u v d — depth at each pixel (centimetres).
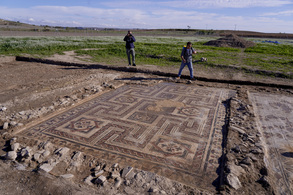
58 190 232
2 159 298
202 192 239
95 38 2681
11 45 1497
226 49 1814
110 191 237
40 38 2306
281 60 1218
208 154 319
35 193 231
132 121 425
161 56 1255
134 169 276
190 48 747
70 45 1694
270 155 317
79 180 259
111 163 290
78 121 422
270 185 249
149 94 607
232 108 491
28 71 888
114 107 500
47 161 289
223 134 379
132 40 936
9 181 247
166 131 386
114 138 359
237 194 238
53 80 741
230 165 281
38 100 536
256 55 1446
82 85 679
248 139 348
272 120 439
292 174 276
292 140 362
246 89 669
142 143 345
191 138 364
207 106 517
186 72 868
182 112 476
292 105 531
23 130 381
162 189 242
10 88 643
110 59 1180
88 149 327
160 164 294
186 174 275
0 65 970
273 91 655
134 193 235
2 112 454
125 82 730
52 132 376
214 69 948
